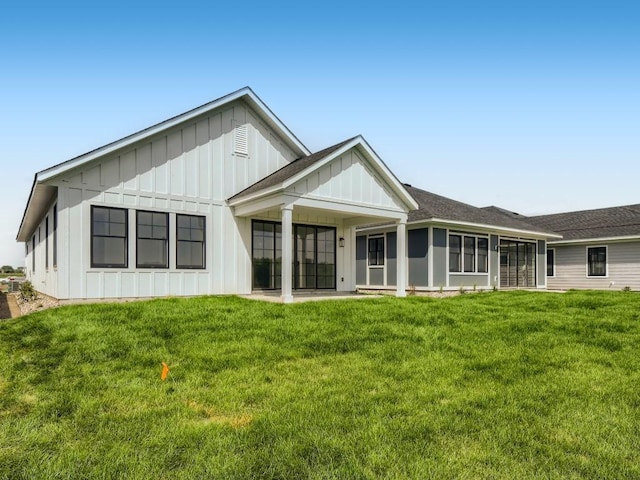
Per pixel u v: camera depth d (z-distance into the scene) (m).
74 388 4.28
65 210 9.29
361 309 8.85
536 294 13.67
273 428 3.27
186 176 11.13
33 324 6.96
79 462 2.77
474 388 4.38
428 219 14.26
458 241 15.77
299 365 5.14
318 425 3.35
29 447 3.00
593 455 2.94
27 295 13.67
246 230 12.14
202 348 5.72
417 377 4.70
